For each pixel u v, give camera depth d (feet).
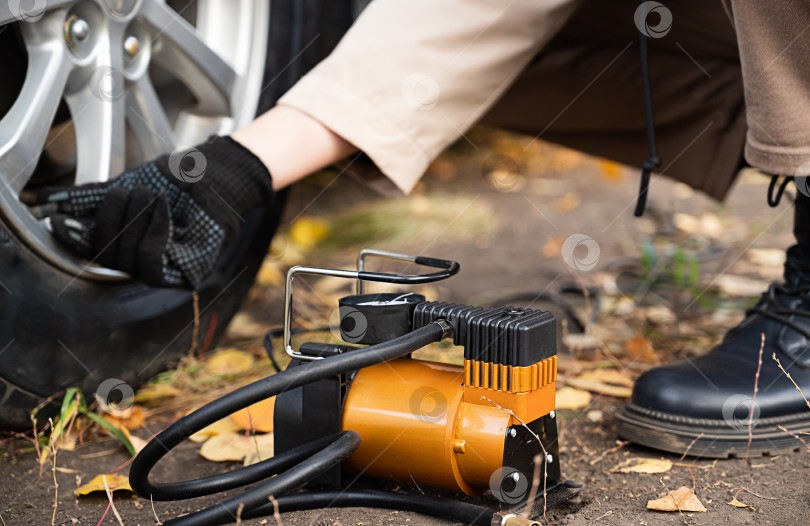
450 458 2.86
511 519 2.74
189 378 4.65
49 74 3.89
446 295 6.49
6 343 3.59
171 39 4.50
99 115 4.18
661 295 6.41
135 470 2.69
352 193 9.89
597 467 3.56
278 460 2.99
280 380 2.66
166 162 3.72
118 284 4.18
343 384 3.04
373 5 4.06
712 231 8.06
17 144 3.69
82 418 4.05
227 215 3.68
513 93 5.32
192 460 3.73
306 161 3.91
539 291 6.54
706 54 4.77
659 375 3.78
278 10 5.23
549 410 3.00
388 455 2.98
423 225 8.67
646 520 3.01
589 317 5.74
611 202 9.78
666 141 5.33
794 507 3.07
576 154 12.57
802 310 3.88
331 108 3.87
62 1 3.88
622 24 4.67
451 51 3.97
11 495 3.34
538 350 2.87
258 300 6.47
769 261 7.20
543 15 4.06
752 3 3.20
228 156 3.72
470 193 10.25
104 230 3.59
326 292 6.64
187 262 3.66
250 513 3.01
